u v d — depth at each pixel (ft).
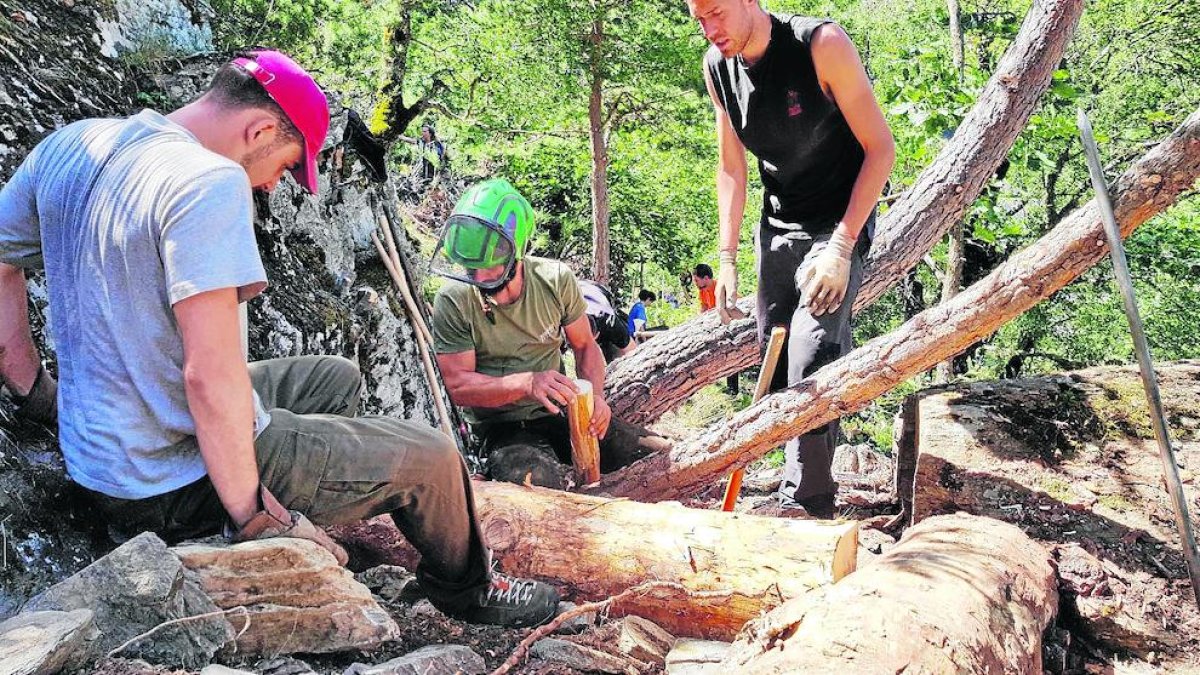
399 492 7.79
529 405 13.37
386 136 29.43
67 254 7.04
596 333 18.95
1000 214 31.14
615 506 9.70
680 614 8.96
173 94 13.55
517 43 38.17
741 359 16.19
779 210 12.46
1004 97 15.92
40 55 11.66
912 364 10.35
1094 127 38.19
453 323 13.04
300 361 9.30
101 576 6.51
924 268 42.01
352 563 9.63
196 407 6.66
